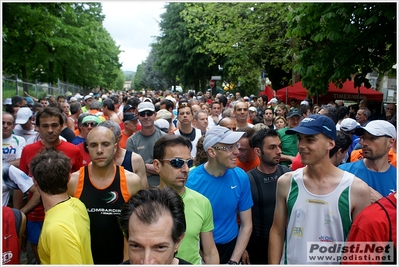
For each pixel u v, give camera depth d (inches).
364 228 75.3
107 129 113.8
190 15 794.8
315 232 94.0
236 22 705.0
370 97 542.6
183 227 71.2
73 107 325.7
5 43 743.7
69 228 89.8
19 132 228.7
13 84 555.5
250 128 159.8
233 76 1225.4
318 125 91.7
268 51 733.9
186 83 1513.3
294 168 149.3
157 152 103.4
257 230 133.3
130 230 67.9
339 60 344.2
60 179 94.5
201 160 143.7
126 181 114.0
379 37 307.7
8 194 140.2
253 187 133.3
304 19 316.5
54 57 941.2
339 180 93.4
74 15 788.0
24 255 176.6
